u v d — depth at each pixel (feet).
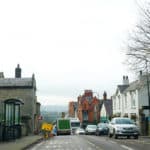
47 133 164.04
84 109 394.93
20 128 137.18
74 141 121.80
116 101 255.29
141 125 193.67
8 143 105.70
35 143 114.21
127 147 89.71
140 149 83.51
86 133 228.43
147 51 102.12
